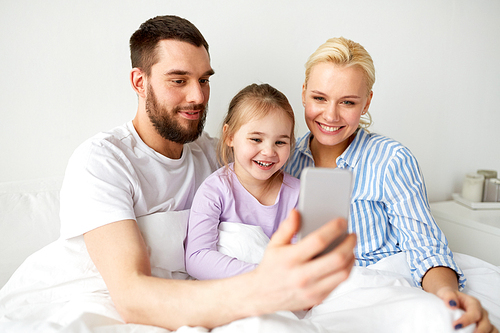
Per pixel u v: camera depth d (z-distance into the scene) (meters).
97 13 1.25
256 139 1.00
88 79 1.27
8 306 0.87
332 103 1.03
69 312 0.80
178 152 1.11
